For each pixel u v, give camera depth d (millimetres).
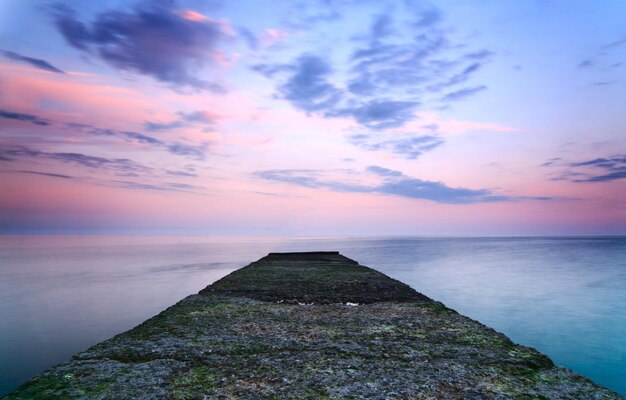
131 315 25250
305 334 4777
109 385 3209
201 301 7016
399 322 5418
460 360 3838
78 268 56938
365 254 91438
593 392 3096
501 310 27547
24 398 2959
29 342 19828
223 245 163375
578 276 46781
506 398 2982
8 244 178500
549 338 21109
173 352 4055
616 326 23172
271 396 3004
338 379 3346
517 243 190125
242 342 4418
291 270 12812
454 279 43500
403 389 3139
